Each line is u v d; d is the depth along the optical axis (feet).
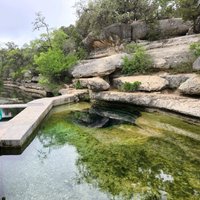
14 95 89.30
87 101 56.54
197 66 43.50
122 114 41.47
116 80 55.16
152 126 32.73
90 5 87.10
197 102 34.86
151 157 22.25
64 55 83.51
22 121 31.30
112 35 78.38
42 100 49.29
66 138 29.17
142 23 76.79
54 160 22.45
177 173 18.72
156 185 16.96
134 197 15.46
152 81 46.98
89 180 18.07
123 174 18.92
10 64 160.45
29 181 18.13
